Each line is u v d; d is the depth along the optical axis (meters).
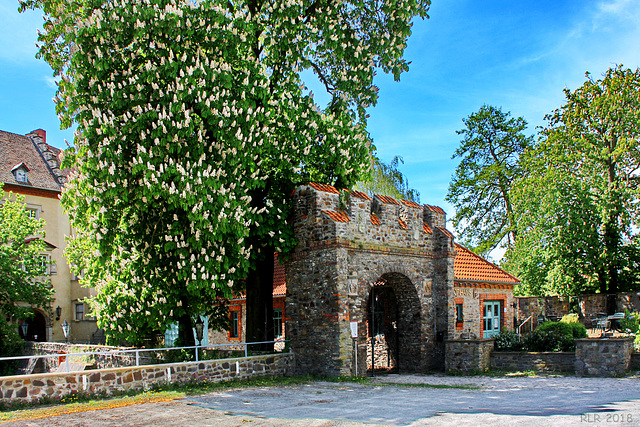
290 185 17.83
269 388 13.87
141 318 15.39
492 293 22.73
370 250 16.72
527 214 30.22
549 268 28.72
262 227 16.11
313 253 16.52
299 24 16.53
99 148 13.13
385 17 18.12
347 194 16.67
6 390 10.95
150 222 14.91
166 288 14.84
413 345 18.34
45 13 15.23
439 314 18.75
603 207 25.36
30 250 30.19
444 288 18.75
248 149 14.73
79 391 12.03
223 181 14.16
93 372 12.32
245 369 15.51
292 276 17.30
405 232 18.14
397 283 18.55
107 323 16.38
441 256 18.95
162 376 13.58
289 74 16.97
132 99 13.48
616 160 27.39
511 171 39.56
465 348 17.53
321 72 19.36
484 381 15.41
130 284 15.37
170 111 13.23
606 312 25.17
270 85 16.75
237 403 11.28
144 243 14.75
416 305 18.36
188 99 13.58
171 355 17.02
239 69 15.28
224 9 14.29
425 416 8.96
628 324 21.77
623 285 27.77
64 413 10.26
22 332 36.91
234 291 18.45
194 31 14.05
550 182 27.28
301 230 17.02
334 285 15.73
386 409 10.04
